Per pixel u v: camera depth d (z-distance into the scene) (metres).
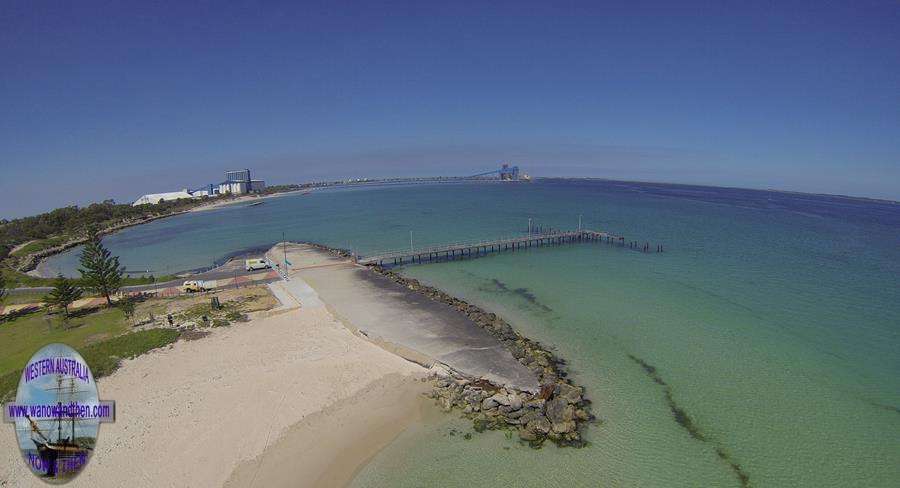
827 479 20.66
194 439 22.11
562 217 120.56
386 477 20.12
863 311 42.06
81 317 39.97
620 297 47.00
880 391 28.08
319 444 22.14
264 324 36.97
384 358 30.81
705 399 27.16
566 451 22.09
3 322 39.81
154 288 49.53
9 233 108.62
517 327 38.75
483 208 151.62
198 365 29.66
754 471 21.08
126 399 25.52
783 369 30.88
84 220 131.62
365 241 87.75
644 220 112.06
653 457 21.84
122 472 19.67
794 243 77.88
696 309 42.94
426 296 44.84
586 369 30.89
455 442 22.55
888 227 103.00
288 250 72.38
